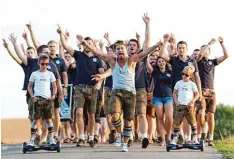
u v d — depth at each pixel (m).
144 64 23.02
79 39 21.52
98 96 24.28
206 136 25.83
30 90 21.41
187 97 22.39
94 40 26.56
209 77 24.97
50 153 20.77
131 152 20.94
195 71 23.55
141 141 24.69
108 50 24.92
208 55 25.12
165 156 20.08
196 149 21.86
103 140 26.59
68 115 25.75
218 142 25.59
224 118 36.06
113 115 20.80
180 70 23.41
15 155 20.41
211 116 24.72
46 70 21.42
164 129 24.11
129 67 20.84
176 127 22.23
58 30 22.97
